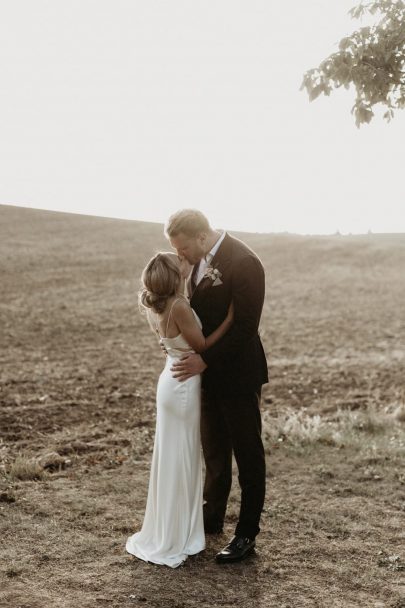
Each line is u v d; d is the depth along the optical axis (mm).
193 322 4133
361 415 9180
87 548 4336
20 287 27078
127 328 19938
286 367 14398
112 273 31359
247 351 4215
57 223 44688
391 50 4648
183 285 4195
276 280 31531
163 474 4191
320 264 36312
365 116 4910
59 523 4781
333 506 5285
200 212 4148
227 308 4184
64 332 18938
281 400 10984
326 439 7465
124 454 6844
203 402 4496
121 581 3873
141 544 4297
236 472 6203
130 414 9234
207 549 4387
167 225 4102
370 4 4770
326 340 18500
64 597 3645
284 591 3818
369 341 18406
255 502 4266
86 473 6117
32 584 3793
